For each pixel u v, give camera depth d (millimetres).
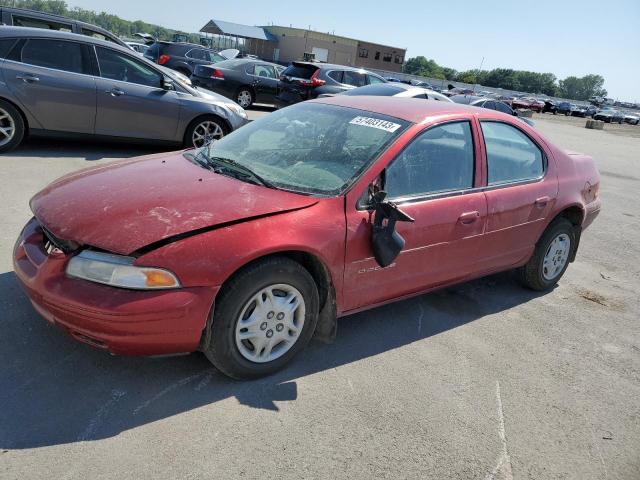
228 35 52281
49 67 6984
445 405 3006
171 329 2564
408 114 3639
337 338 3574
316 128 3686
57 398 2646
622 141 26516
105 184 3090
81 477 2199
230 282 2686
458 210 3613
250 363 2898
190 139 8125
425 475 2477
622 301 4941
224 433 2551
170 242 2570
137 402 2691
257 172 3314
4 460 2232
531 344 3873
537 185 4262
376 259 3125
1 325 3164
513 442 2785
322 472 2400
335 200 3064
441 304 4344
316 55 58125
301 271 2924
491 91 76312
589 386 3424
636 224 8031
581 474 2631
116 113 7453
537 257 4578
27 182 5953
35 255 2764
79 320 2514
